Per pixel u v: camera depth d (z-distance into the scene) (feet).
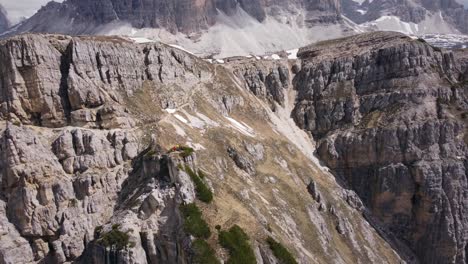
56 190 253.24
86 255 243.40
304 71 488.44
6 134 250.16
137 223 243.19
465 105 419.95
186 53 410.11
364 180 405.39
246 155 341.00
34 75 275.18
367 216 381.40
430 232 374.84
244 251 230.48
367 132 406.41
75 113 284.61
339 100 445.37
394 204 388.98
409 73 432.25
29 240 249.96
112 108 292.40
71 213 252.62
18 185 249.55
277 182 337.11
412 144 389.80
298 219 313.73
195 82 390.63
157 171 261.65
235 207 263.90
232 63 483.10
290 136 435.12
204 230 233.14
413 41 454.81
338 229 340.18
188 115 345.51
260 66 483.51
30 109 277.03
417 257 380.78
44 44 284.61
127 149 283.18
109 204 266.77
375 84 444.96
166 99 344.90
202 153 306.35
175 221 242.37
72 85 284.61
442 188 375.66
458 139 394.11
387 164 394.32
